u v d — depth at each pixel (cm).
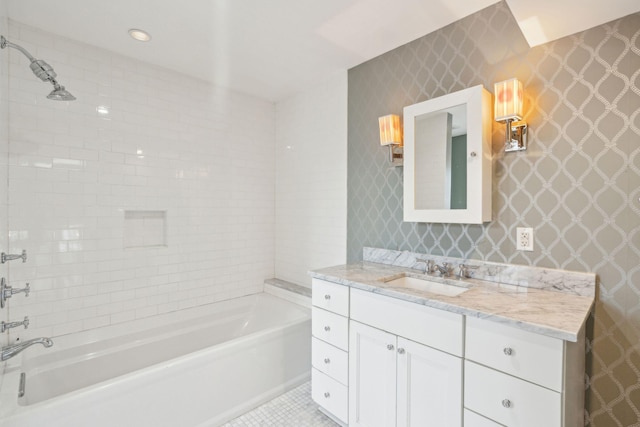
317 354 190
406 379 144
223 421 188
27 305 188
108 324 219
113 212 221
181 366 172
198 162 265
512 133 159
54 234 198
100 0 165
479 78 174
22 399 148
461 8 172
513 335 112
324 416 193
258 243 306
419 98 201
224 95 280
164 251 246
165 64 239
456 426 127
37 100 192
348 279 172
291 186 300
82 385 193
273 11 175
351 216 246
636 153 128
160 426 164
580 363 122
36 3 167
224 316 271
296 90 287
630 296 129
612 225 133
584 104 140
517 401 111
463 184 169
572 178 143
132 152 229
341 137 253
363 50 218
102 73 216
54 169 198
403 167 199
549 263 150
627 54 129
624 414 131
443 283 173
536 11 126
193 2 167
